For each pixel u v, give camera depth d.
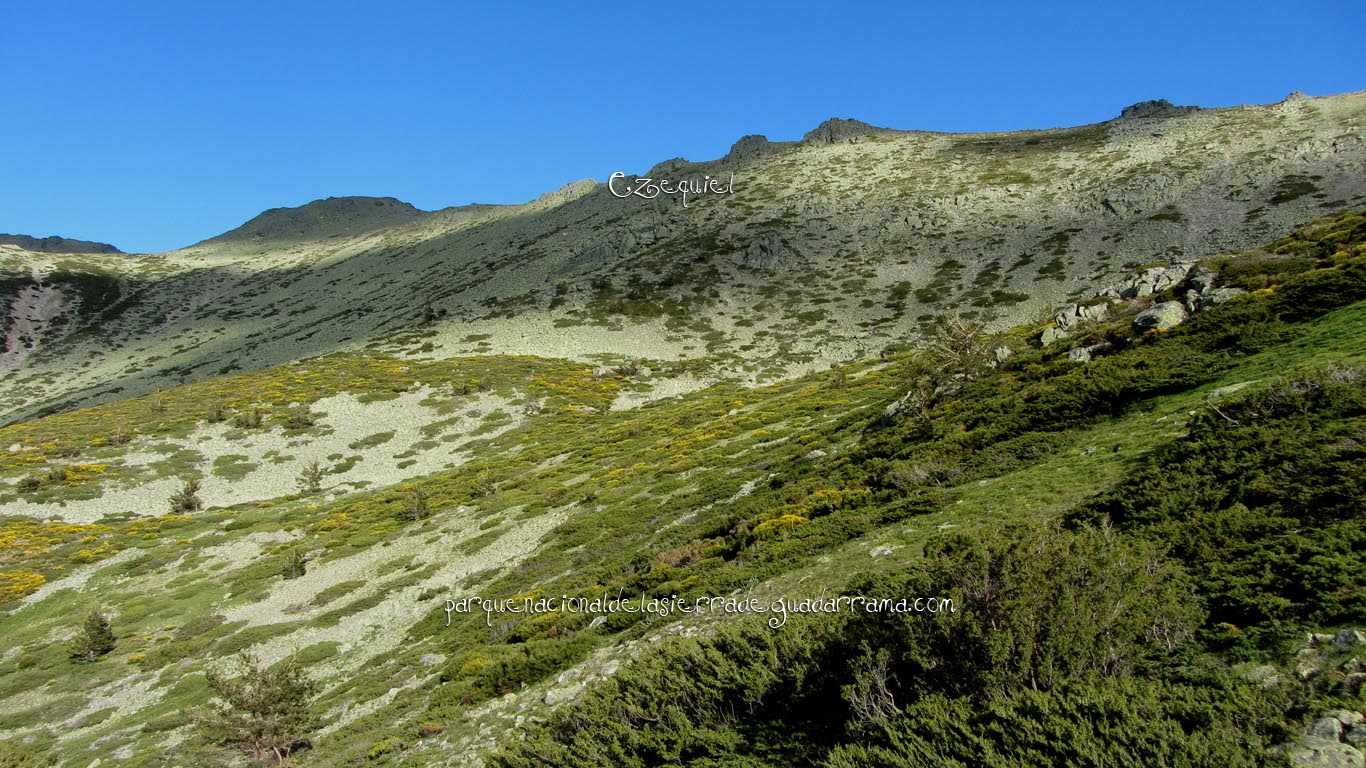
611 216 158.25
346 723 17.98
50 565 41.69
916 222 118.00
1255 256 26.20
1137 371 19.16
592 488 36.78
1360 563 6.86
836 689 7.47
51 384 109.44
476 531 35.81
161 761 18.77
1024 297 85.44
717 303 102.25
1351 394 11.28
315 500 52.41
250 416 66.00
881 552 13.68
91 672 27.64
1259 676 5.67
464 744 12.77
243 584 35.34
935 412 25.69
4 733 23.45
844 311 94.62
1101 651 6.01
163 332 136.62
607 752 8.27
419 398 72.31
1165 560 8.10
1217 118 132.62
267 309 145.25
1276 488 9.34
